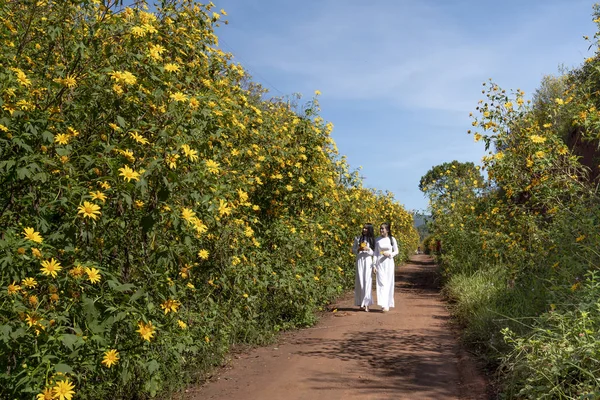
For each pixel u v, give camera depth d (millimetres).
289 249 7613
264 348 6469
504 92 7695
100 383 3838
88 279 3184
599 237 5309
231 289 5953
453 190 15211
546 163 6461
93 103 3650
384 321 8305
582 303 4250
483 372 5016
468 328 6863
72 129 3438
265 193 7621
